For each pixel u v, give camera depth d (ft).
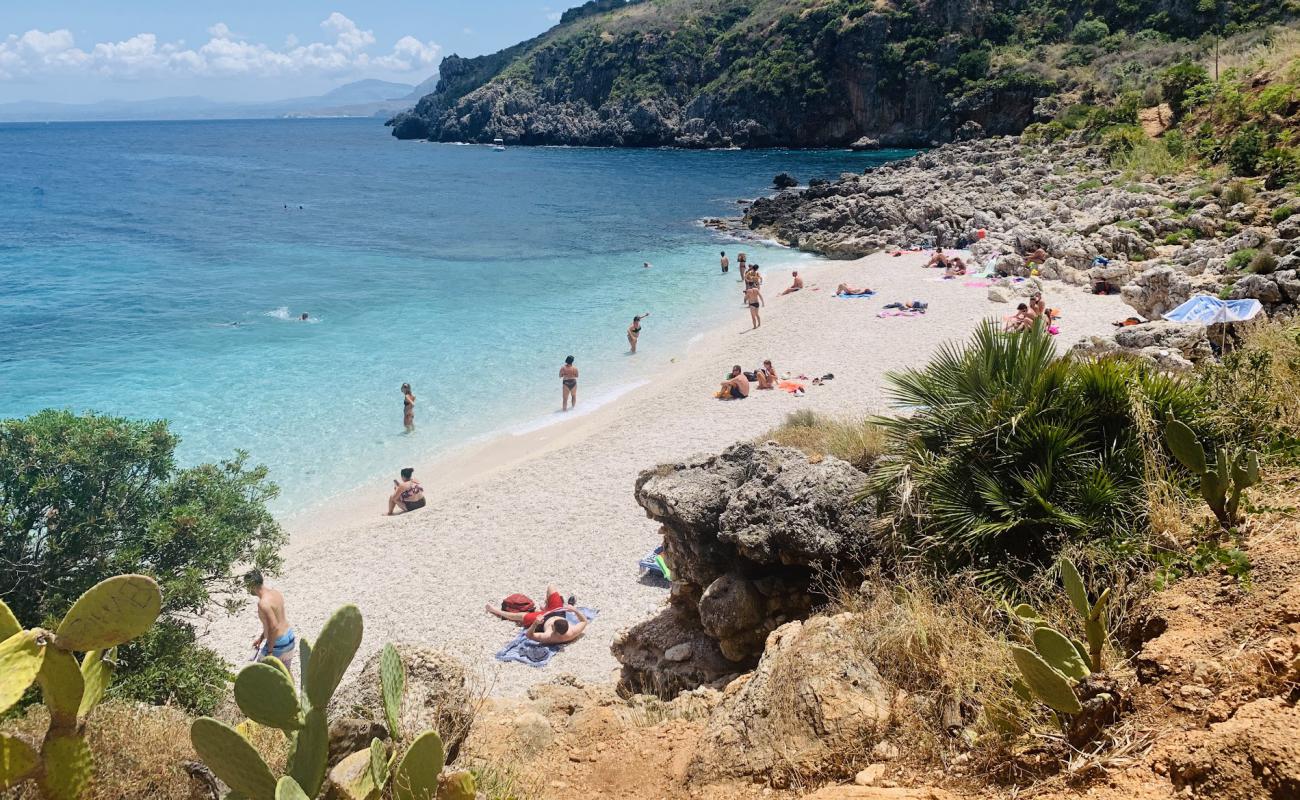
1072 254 99.25
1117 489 20.59
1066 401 22.71
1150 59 252.01
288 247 163.43
